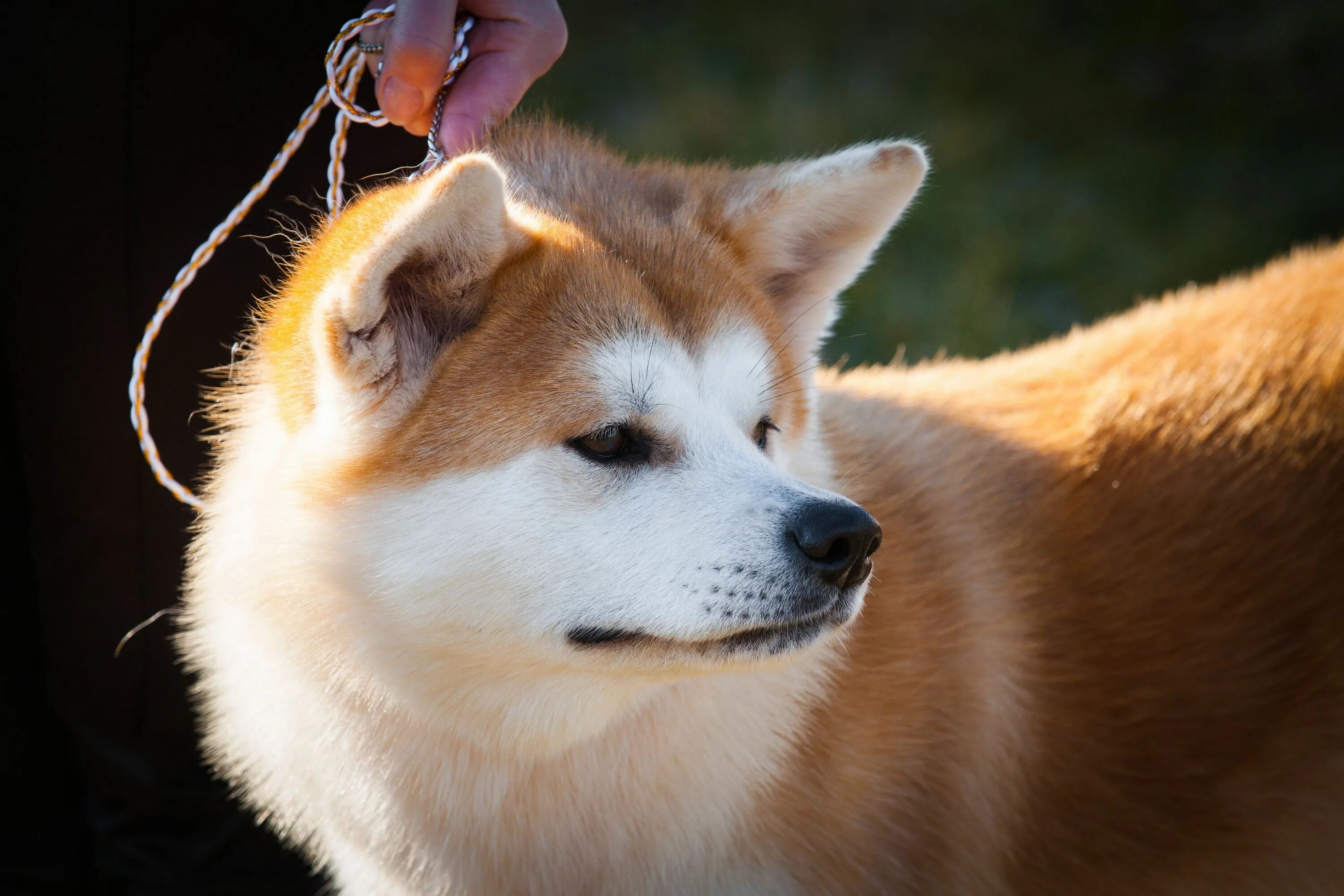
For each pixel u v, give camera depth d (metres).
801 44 8.22
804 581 1.99
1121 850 2.69
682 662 2.04
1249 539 2.72
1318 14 8.04
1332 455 2.74
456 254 2.05
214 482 2.44
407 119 2.37
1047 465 2.81
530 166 2.53
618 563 2.03
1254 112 7.41
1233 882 2.70
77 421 2.81
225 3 2.60
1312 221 6.36
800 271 2.58
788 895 2.39
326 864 2.86
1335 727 2.62
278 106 2.73
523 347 2.10
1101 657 2.67
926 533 2.66
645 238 2.34
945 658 2.55
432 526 2.05
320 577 2.13
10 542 2.88
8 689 2.91
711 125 7.12
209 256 2.54
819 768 2.39
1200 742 2.66
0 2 2.56
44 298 2.72
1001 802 2.62
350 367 2.03
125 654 2.96
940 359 3.52
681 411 2.12
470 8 2.47
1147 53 8.02
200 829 3.10
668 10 8.58
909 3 8.59
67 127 2.61
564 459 2.07
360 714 2.26
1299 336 2.90
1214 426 2.82
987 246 6.07
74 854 3.05
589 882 2.38
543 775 2.29
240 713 2.49
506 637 2.07
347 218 2.23
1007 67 7.92
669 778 2.30
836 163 2.41
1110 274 6.00
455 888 2.40
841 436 2.77
